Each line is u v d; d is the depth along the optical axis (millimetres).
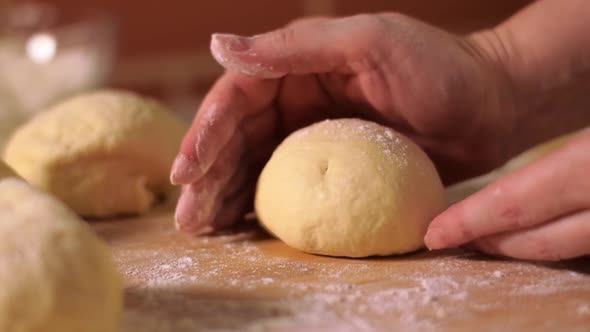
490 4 998
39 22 798
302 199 418
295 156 432
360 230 411
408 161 424
